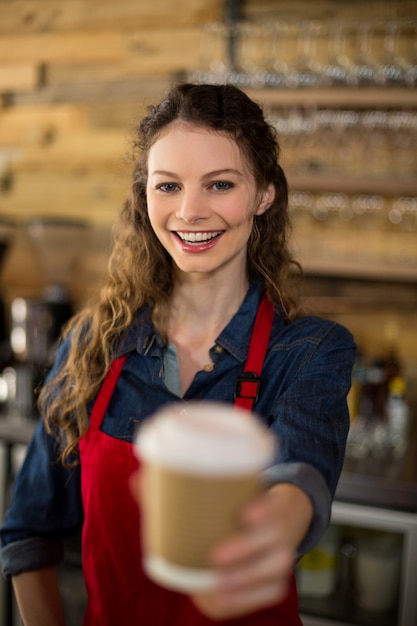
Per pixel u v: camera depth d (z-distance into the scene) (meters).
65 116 3.23
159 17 3.04
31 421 2.55
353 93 2.48
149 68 3.07
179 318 1.34
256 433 0.58
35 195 3.33
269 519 0.60
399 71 2.46
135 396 1.30
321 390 1.16
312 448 1.00
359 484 2.12
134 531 1.23
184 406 1.27
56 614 1.32
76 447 1.36
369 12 2.77
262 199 1.30
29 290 3.37
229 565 0.56
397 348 2.90
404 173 2.74
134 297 1.37
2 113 3.33
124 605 1.23
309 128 2.64
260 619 1.15
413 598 2.07
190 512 0.55
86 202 3.25
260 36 2.84
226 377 1.29
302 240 2.88
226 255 1.22
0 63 3.30
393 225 2.79
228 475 0.54
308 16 2.85
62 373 1.38
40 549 1.36
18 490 1.40
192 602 1.18
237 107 1.20
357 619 2.20
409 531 2.07
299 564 2.28
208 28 2.82
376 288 2.90
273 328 1.31
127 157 1.49
